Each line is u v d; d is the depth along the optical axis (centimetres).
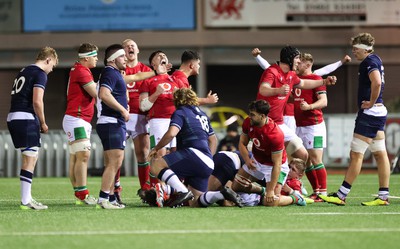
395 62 9338
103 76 3816
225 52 9250
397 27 9306
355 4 9256
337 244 2742
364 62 3966
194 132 3903
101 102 3859
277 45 9262
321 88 4541
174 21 9169
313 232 2988
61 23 9162
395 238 2859
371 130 3962
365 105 3953
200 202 3903
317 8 9250
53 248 2697
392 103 8969
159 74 4378
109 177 3862
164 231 3017
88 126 4197
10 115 3928
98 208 3872
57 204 4244
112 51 3844
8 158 7319
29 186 3922
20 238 2892
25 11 9169
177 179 3869
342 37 9275
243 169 3984
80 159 4194
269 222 3262
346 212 3644
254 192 4009
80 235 2942
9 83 9225
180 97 3959
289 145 4325
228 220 3328
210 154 3934
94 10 9156
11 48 9169
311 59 4497
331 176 6762
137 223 3244
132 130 4500
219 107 8981
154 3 9150
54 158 7375
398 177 6406
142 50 9162
